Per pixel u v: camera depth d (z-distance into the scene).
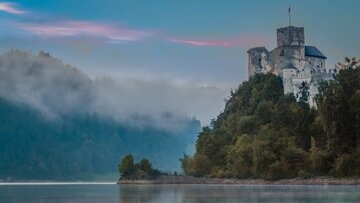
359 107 174.00
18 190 183.25
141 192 135.25
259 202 85.00
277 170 180.88
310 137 192.75
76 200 103.12
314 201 84.38
